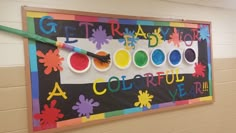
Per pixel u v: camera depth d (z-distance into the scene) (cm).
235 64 268
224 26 261
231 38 267
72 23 172
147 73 204
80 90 174
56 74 165
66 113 168
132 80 196
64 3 172
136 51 198
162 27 213
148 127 206
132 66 196
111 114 186
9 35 153
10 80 153
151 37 206
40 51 161
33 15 159
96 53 180
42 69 161
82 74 175
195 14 239
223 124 258
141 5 206
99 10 186
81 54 174
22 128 156
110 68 186
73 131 172
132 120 198
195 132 236
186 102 226
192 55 231
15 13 155
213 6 253
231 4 262
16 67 155
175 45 220
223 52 260
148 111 203
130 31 195
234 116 267
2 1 152
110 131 187
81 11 176
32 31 158
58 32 167
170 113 219
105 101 184
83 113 174
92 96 179
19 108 155
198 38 237
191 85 231
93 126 180
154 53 207
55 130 163
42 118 160
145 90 202
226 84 261
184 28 227
